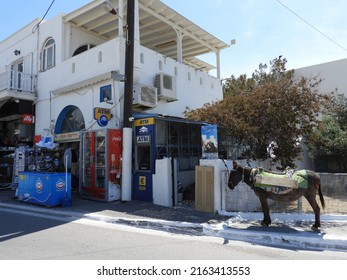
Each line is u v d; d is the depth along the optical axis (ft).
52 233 22.24
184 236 22.21
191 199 36.35
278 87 35.86
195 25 50.80
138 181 35.88
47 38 50.70
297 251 18.84
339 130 54.95
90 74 42.57
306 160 58.39
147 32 54.29
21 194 36.06
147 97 39.22
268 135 36.37
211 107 39.52
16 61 57.36
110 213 28.60
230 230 22.21
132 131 36.58
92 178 37.17
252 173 23.84
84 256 16.90
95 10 44.98
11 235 21.59
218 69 60.59
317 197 32.53
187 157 40.93
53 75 48.62
